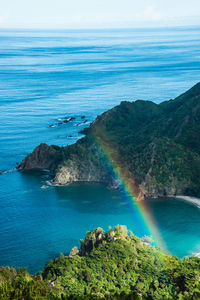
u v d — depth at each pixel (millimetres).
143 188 162375
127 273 94250
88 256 101625
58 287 86938
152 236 127750
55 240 124250
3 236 126312
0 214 142875
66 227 133125
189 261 102125
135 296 66875
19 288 70250
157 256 105375
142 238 125750
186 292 83812
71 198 158000
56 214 143250
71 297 67375
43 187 168250
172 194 162250
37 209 147500
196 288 79875
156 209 148750
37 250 118062
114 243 106500
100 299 67375
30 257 114062
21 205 151000
